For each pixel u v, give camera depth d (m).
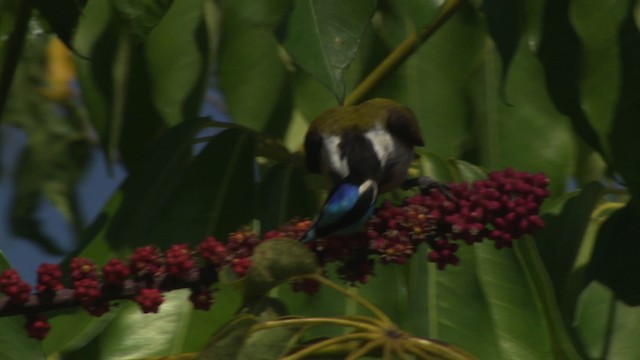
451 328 9.57
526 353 9.53
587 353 10.31
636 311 10.33
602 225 10.06
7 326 8.13
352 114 10.35
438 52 11.45
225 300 9.40
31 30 10.02
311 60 8.35
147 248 7.71
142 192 9.81
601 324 10.34
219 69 11.49
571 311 10.64
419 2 8.82
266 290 7.39
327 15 8.41
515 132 11.47
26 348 8.13
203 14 11.52
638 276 9.77
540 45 9.55
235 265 7.68
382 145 10.09
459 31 11.44
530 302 9.62
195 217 9.75
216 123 9.98
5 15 10.20
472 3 11.41
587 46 9.48
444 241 8.17
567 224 10.23
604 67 9.48
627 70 9.45
